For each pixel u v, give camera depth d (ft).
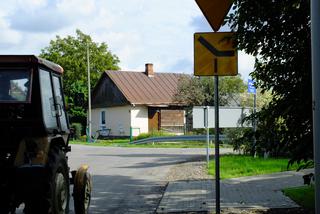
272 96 27.66
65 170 26.48
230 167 57.11
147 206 34.86
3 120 24.14
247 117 29.17
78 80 217.97
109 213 32.32
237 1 25.85
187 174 54.08
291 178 46.34
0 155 23.98
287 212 30.45
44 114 24.73
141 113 167.73
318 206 15.66
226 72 26.27
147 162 71.26
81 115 191.31
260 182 44.60
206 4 26.37
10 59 24.16
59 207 25.13
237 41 26.16
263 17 25.76
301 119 26.22
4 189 23.57
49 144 24.80
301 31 25.84
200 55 26.40
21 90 24.34
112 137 173.99
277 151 28.19
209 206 33.35
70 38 239.30
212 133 109.09
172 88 178.29
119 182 48.75
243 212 30.86
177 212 31.71
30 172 23.44
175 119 170.81
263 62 27.55
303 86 25.57
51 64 26.71
